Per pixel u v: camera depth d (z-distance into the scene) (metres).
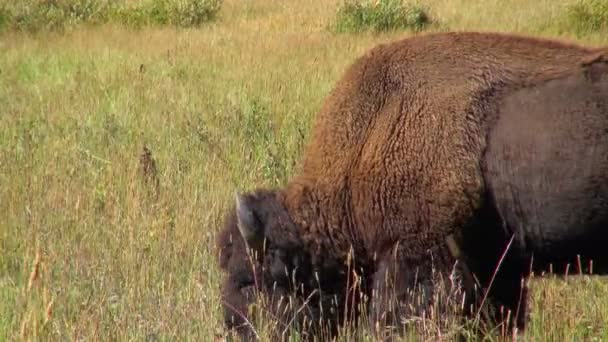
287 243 19.88
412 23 72.25
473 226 19.22
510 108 19.02
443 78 19.44
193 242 25.69
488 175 19.08
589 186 18.45
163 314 20.50
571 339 19.38
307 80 47.41
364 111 19.94
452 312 19.02
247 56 56.84
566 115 18.62
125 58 57.69
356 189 19.77
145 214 27.56
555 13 72.88
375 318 19.56
